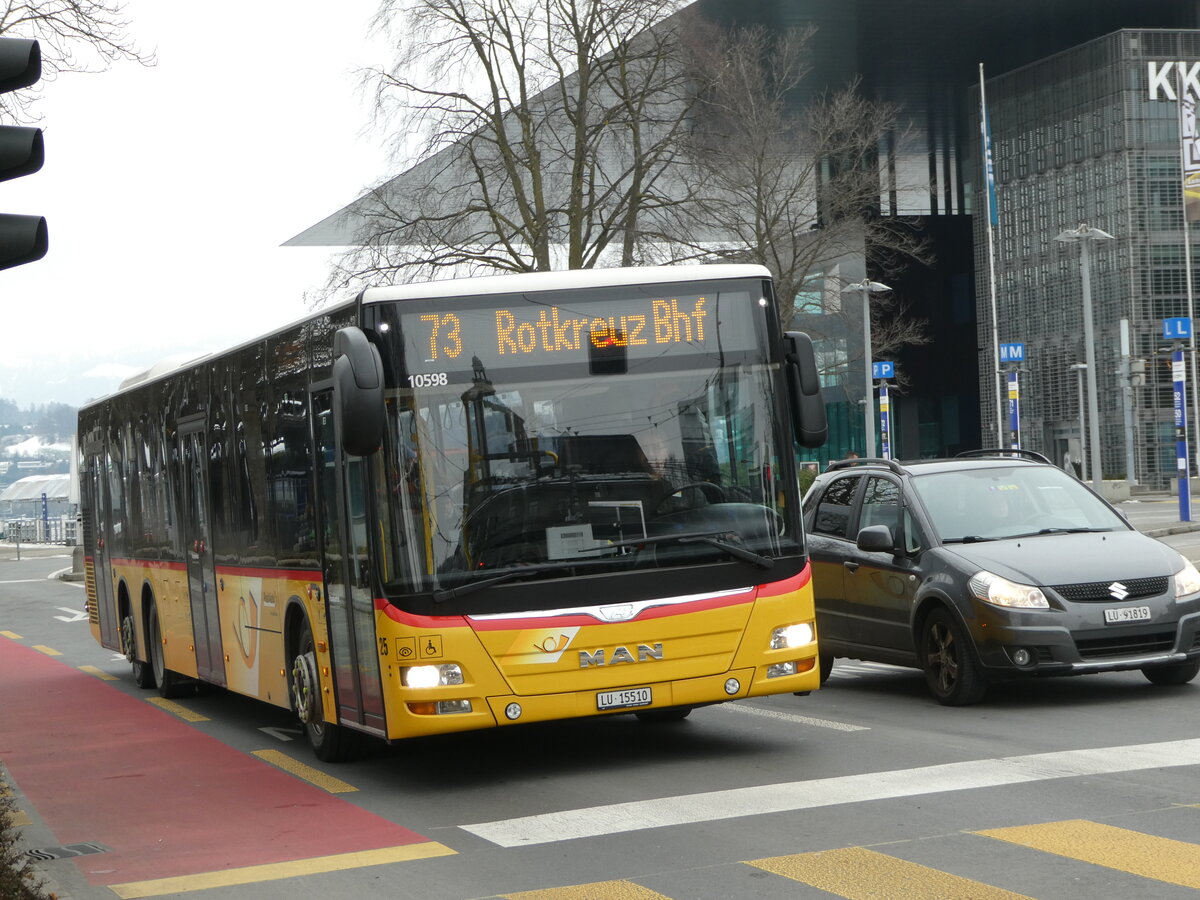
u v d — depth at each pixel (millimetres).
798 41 42406
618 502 9211
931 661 11883
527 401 9219
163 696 15930
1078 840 6871
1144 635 11125
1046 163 67188
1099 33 64375
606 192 34250
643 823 7844
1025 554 11555
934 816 7562
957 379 83938
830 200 41562
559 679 8961
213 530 13320
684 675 9141
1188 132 56438
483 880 6844
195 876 7375
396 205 34219
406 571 8945
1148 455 63125
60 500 100875
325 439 10102
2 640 25266
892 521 12641
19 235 6188
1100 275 64625
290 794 9695
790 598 9430
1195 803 7559
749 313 9656
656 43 34094
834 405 81188
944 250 83500
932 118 73438
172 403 14688
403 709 8891
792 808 7965
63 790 10469
